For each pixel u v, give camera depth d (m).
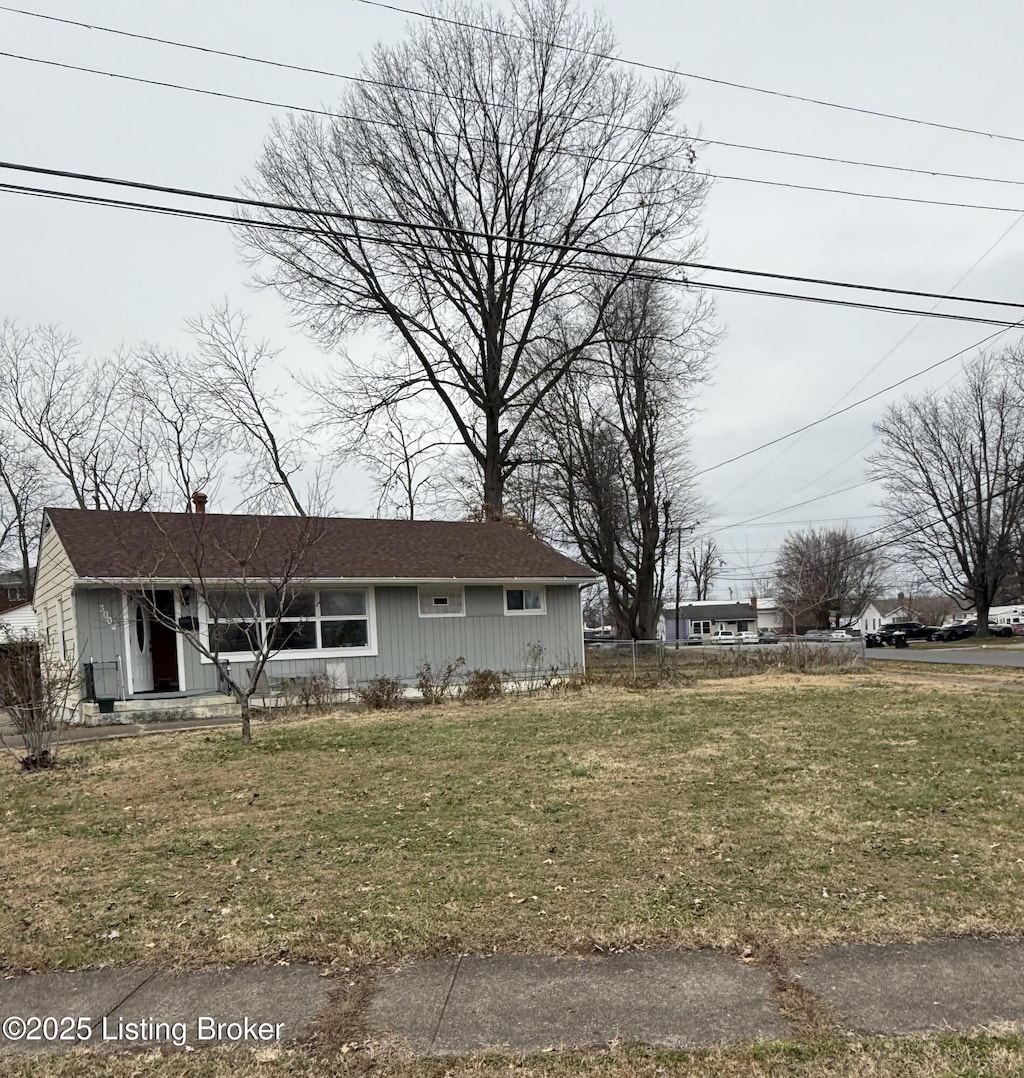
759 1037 3.41
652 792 7.38
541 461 33.56
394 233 27.61
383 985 3.98
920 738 9.89
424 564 19.50
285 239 26.88
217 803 7.62
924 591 81.00
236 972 4.18
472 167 28.84
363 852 5.93
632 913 4.66
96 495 34.38
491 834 6.25
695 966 4.06
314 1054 3.41
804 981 3.88
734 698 14.53
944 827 6.13
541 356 32.94
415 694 18.66
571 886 5.11
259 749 10.34
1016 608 78.06
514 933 4.47
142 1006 3.86
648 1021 3.57
